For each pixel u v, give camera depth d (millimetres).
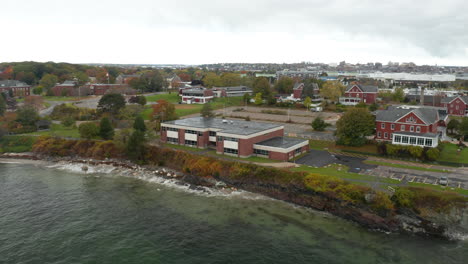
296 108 157750
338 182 61531
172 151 85875
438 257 44969
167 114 118125
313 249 47062
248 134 81812
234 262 44031
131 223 54844
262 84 184125
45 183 74188
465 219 51125
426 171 70312
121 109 128875
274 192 66625
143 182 75438
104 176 79625
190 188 71688
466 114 126750
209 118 109625
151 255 45562
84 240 49375
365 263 43594
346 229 53125
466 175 67125
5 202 63094
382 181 63281
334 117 136500
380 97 177875
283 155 78375
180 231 52219
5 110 130625
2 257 45000
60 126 118438
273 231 52281
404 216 53531
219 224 54625
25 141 102500
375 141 88938
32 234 51094
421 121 85750
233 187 71375
